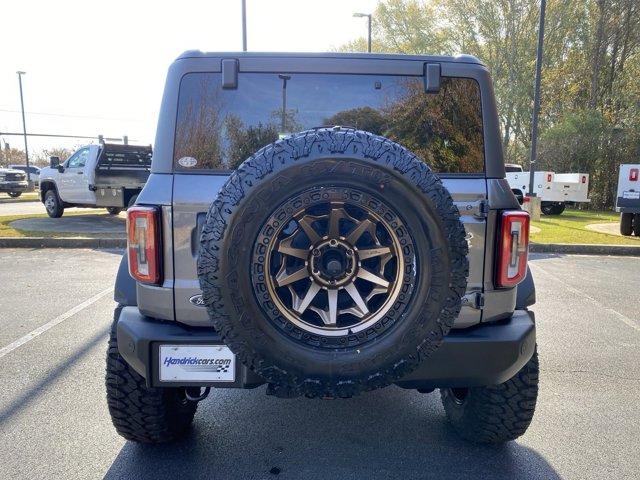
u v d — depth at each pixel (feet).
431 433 10.85
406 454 10.02
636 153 73.92
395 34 110.22
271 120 8.81
